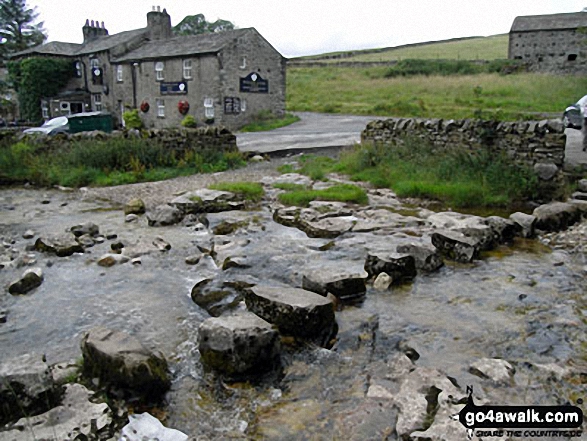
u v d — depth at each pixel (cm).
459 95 3266
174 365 457
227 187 1141
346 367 450
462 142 1232
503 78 3697
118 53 3659
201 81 3061
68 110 3909
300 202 1068
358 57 6600
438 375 419
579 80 3400
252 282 650
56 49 4128
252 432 368
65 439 350
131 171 1444
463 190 1056
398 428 354
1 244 816
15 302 603
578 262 711
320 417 381
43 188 1348
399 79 4253
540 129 1068
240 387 422
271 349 442
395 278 646
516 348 476
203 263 733
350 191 1102
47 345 502
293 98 3950
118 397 405
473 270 685
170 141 1572
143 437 356
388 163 1338
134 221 973
